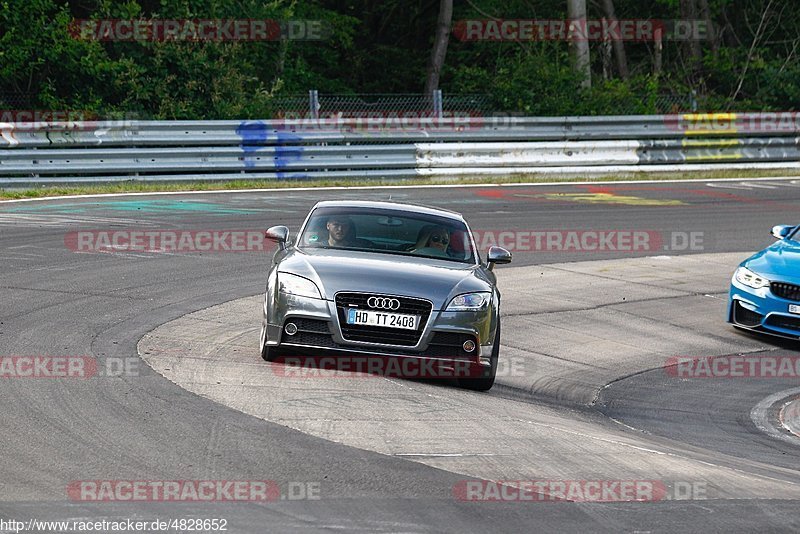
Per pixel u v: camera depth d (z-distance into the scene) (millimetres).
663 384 39094
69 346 32469
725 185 91812
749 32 145250
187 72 91188
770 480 24719
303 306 30812
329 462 22484
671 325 47406
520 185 86438
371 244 34406
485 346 31766
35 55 86938
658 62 132500
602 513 20406
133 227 58219
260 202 70500
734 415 35594
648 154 95375
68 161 73625
